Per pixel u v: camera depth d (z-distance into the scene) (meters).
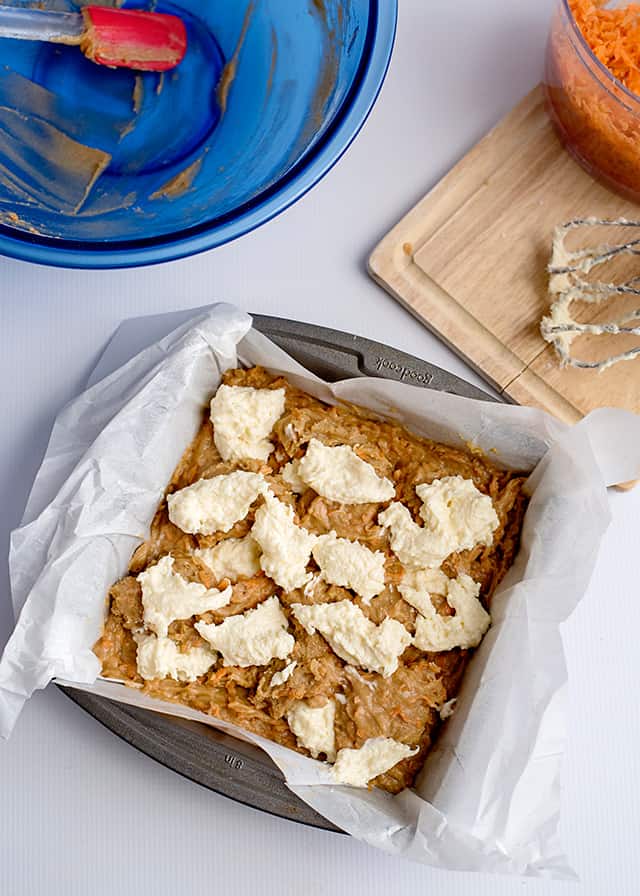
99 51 0.85
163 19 0.86
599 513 0.78
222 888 0.87
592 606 0.87
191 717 0.81
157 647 0.80
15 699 0.77
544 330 0.85
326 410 0.83
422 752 0.81
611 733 0.87
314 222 0.88
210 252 0.88
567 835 0.87
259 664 0.81
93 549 0.80
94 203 0.86
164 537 0.83
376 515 0.82
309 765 0.80
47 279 0.88
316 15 0.84
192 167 0.87
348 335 0.83
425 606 0.81
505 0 0.89
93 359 0.88
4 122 0.87
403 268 0.87
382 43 0.78
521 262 0.87
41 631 0.78
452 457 0.83
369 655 0.80
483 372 0.87
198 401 0.84
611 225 0.86
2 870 0.86
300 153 0.84
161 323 0.85
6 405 0.88
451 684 0.81
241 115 0.87
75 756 0.87
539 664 0.78
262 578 0.82
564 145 0.87
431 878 0.86
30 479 0.88
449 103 0.88
